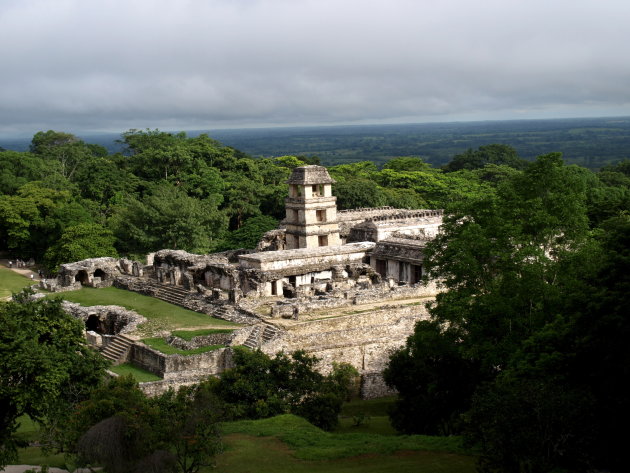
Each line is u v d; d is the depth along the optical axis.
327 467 31.56
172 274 72.50
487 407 25.62
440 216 92.25
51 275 89.94
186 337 55.22
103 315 65.19
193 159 129.00
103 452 25.36
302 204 82.06
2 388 30.05
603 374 27.84
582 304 30.42
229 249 99.50
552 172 42.41
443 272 43.31
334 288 65.12
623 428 26.22
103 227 95.44
